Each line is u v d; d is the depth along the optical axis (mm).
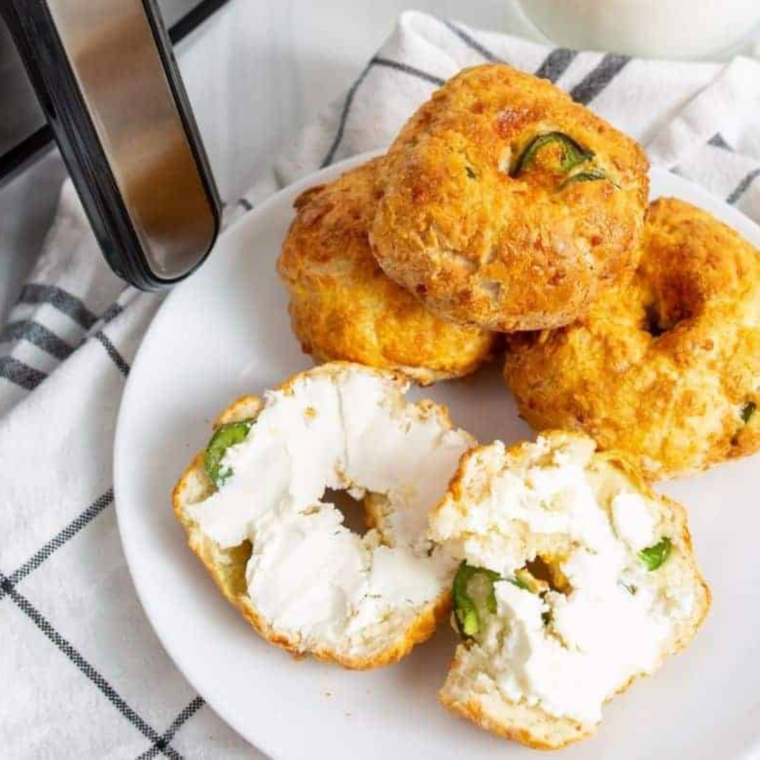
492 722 497
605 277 521
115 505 558
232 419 543
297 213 583
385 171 540
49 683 550
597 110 626
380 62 634
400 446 537
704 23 626
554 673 496
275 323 586
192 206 566
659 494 539
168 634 529
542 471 514
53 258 629
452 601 516
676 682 521
